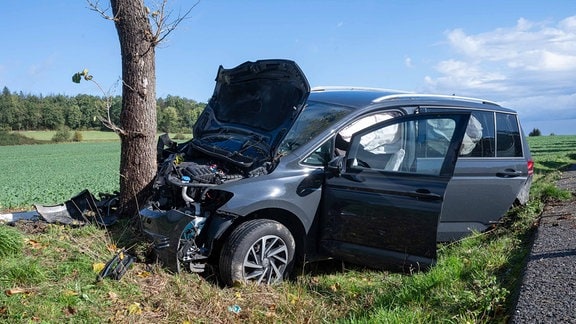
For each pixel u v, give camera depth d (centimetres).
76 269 509
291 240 553
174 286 503
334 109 636
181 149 735
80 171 3628
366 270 593
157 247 545
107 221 688
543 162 2042
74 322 412
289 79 653
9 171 3750
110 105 676
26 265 485
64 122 9225
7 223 671
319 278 572
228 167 626
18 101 9112
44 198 1736
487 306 397
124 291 479
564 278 436
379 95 671
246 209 531
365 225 533
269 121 650
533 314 373
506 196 684
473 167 647
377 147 550
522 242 608
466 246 609
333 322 437
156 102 716
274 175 560
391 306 432
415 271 500
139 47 681
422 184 492
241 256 518
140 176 698
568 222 654
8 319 402
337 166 551
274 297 498
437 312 409
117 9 675
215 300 473
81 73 646
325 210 571
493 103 761
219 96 766
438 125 513
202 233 548
